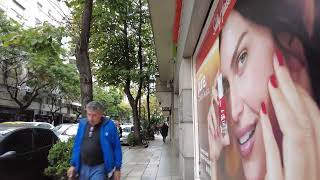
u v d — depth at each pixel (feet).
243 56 11.76
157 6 36.01
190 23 22.21
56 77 107.96
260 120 10.02
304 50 7.05
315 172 6.73
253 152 10.87
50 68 103.24
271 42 8.91
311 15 6.73
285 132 8.12
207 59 21.40
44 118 141.90
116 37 82.84
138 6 82.53
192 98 30.68
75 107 166.40
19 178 26.35
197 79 27.66
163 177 36.86
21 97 116.88
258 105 10.14
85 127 16.99
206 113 22.53
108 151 16.49
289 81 7.82
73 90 123.85
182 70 31.81
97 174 16.34
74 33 29.71
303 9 7.06
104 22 71.05
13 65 101.50
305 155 7.13
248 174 11.59
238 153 12.99
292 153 7.73
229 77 14.08
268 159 9.38
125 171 41.75
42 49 27.14
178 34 37.32
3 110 110.73
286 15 7.88
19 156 26.71
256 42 10.24
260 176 10.20
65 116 164.35
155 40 49.93
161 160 53.93
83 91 27.40
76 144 17.02
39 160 29.07
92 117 16.62
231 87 13.73
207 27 20.84
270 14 8.93
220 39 16.02
